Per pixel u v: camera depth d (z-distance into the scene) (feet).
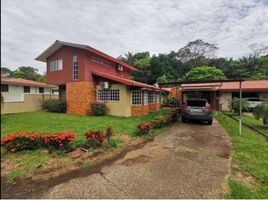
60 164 12.98
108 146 16.79
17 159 13.70
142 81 109.19
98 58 45.09
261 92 52.60
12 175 11.27
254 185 10.02
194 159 14.06
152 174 11.48
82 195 9.20
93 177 11.12
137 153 15.51
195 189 9.68
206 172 11.71
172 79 97.45
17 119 33.45
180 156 14.74
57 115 40.32
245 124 30.19
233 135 22.29
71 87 43.29
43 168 12.37
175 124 31.32
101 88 41.32
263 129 25.48
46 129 24.36
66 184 10.30
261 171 11.68
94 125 27.37
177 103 66.69
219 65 84.94
